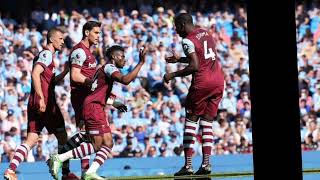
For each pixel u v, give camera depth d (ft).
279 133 38.14
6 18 196.95
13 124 170.40
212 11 211.00
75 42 195.21
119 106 91.04
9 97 175.83
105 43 195.42
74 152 85.20
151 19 203.92
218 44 205.57
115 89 178.50
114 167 147.74
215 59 90.27
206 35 89.92
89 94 86.79
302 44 209.56
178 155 175.94
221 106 185.78
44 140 162.91
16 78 181.06
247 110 187.42
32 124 89.61
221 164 143.95
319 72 202.59
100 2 204.95
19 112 173.88
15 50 188.96
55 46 89.97
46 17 200.95
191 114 90.74
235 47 205.26
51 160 84.79
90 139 85.46
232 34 207.92
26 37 193.88
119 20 202.18
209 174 91.40
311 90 197.47
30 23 199.52
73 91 90.58
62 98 173.47
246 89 191.93
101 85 85.40
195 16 209.77
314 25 212.84
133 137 173.88
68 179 91.20
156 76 186.60
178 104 182.80
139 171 133.18
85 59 89.04
